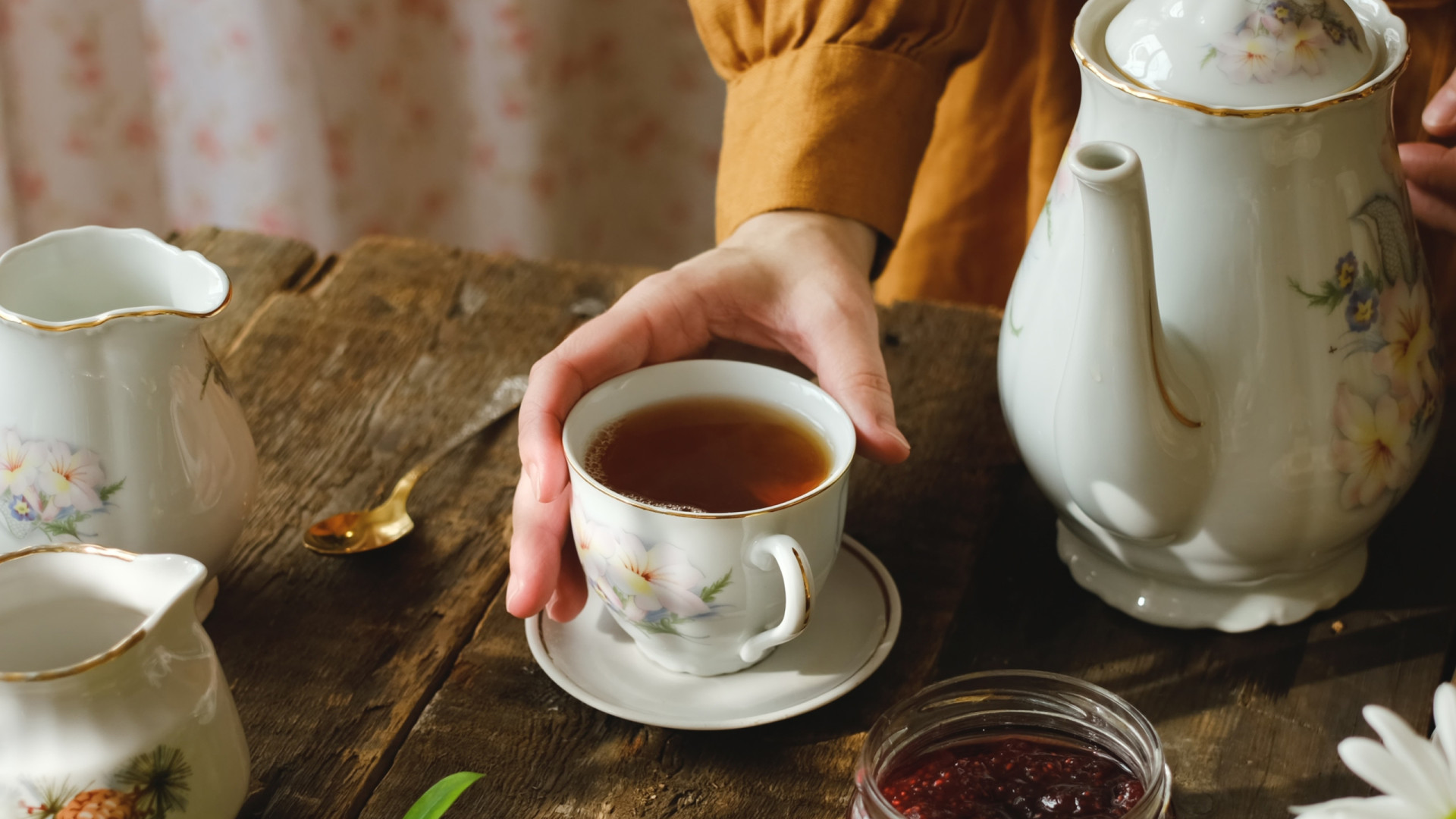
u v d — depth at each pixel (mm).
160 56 1883
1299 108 852
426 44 1994
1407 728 793
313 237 2041
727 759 896
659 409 938
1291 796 881
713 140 2160
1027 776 854
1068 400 880
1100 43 903
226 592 954
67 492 897
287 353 1082
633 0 2023
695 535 875
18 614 846
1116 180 833
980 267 1372
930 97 1079
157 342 897
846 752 898
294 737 899
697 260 1006
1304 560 922
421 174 2119
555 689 919
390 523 984
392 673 923
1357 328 880
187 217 2041
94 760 816
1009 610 949
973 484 1006
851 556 961
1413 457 906
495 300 1128
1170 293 880
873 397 951
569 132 2111
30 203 1985
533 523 923
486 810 879
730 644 901
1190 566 924
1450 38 1132
